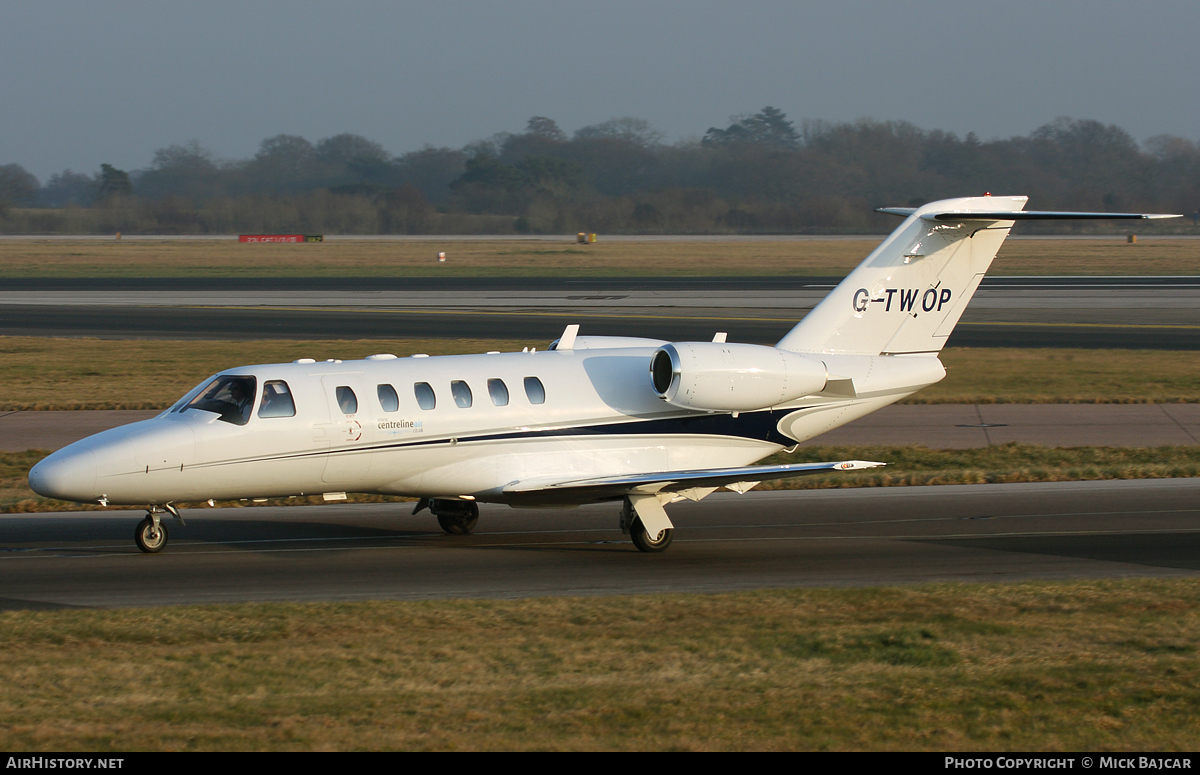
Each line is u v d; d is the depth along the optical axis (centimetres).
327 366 6303
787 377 6644
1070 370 13750
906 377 7144
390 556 6072
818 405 6994
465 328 18225
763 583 5450
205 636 4378
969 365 14138
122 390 12238
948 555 6031
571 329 7206
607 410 6588
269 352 15262
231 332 17812
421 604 4888
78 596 5141
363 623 4569
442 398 6281
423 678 3844
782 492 7906
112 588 5291
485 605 4875
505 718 3431
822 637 4341
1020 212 6506
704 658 4075
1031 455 9150
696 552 6188
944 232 7069
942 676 3838
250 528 6838
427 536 6662
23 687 3741
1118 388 12406
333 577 5562
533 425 6425
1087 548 6166
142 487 5825
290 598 5122
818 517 7100
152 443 5800
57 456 5841
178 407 6172
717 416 6806
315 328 18300
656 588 5347
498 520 7156
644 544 6200
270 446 5966
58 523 6950
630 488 6056
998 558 5944
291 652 4159
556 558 6047
